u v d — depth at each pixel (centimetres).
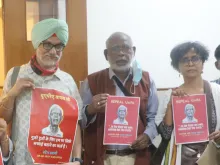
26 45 265
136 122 179
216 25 301
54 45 150
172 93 176
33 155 147
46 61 150
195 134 174
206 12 299
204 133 174
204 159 169
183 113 174
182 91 174
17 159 148
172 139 176
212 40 301
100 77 191
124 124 178
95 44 288
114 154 181
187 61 174
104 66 289
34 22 266
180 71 180
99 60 289
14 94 145
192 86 178
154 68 296
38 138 148
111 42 184
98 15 287
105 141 177
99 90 188
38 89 150
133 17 291
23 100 150
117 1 288
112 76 188
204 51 176
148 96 187
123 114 178
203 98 174
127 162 181
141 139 178
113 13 288
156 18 294
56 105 151
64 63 269
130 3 289
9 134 153
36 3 265
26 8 264
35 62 154
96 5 286
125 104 178
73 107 154
